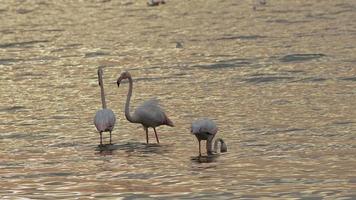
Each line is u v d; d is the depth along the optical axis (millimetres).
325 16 60312
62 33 52906
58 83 32688
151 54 41594
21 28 56844
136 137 22297
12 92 30656
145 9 70938
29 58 40938
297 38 46781
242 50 42000
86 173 18203
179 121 24375
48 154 20344
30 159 19781
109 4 76500
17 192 16641
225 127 23141
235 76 33188
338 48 41688
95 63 38875
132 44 46250
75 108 27031
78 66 37906
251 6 71312
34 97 29469
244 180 17172
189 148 20672
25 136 22672
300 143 20797
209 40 47250
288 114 24828
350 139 21141
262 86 30438
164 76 33906
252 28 53156
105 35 51312
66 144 21516
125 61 39281
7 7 75625
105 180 17531
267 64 36406
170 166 18703
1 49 44938
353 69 34281
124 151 20531
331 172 17672
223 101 27484
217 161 19047
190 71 35094
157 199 15883
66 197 16172
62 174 18141
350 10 64688
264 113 25109
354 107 25688
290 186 16578
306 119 23984
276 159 19062
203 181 17188
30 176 18016
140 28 55344
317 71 33969
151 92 29953
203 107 26500
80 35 51594
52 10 72125
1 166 19047
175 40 47781
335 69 34406
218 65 36594
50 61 39688
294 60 37594
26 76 34906
